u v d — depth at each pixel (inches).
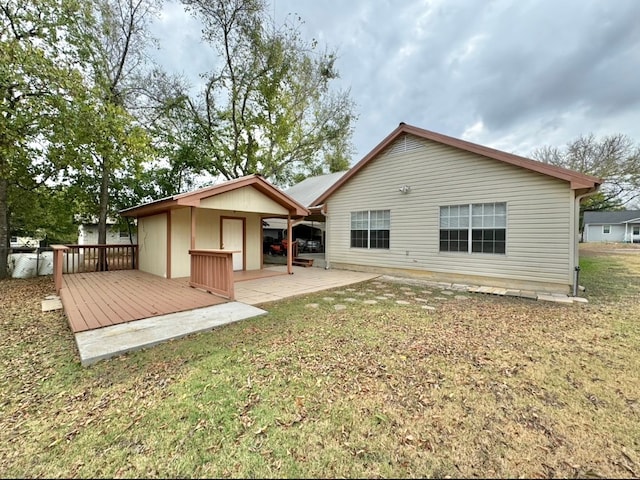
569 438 75.7
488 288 273.6
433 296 247.0
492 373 111.1
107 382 104.0
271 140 658.8
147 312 181.9
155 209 320.2
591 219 1302.9
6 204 354.6
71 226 663.1
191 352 129.1
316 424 81.0
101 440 75.2
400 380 105.6
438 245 320.2
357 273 379.6
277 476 64.1
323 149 733.3
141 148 356.2
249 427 79.8
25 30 307.0
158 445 73.2
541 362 120.5
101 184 461.4
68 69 304.8
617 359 123.2
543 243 254.8
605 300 229.8
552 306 212.2
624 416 84.5
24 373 111.6
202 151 590.6
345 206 411.5
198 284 258.2
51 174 396.5
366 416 84.6
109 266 409.7
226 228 382.0
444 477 63.8
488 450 71.6
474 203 292.7
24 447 73.0
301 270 409.4
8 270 380.2
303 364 118.0
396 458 69.1
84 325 156.2
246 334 151.9
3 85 254.4
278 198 348.8
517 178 266.4
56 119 288.7
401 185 349.7
